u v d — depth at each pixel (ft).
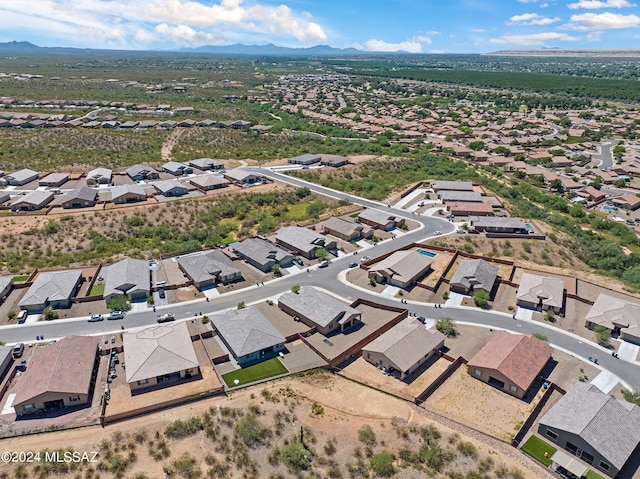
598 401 221.46
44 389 218.79
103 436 204.33
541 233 447.42
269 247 392.06
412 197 554.05
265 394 231.71
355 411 225.56
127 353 251.19
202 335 280.72
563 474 197.26
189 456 196.44
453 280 350.64
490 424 222.69
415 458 199.72
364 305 330.13
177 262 377.50
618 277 391.65
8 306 313.94
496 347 266.57
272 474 190.39
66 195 506.89
